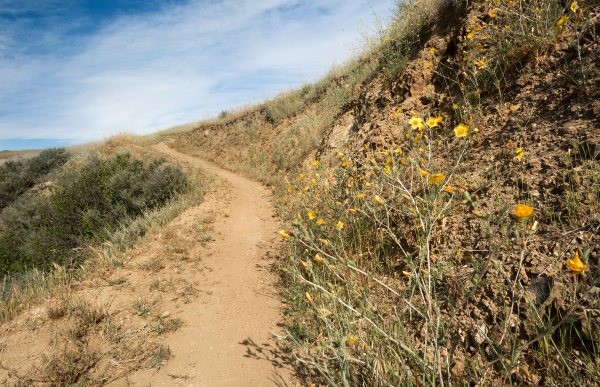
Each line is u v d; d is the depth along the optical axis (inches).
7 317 118.2
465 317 74.6
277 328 113.9
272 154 470.9
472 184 117.1
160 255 180.9
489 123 144.6
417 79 229.1
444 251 98.2
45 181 609.9
